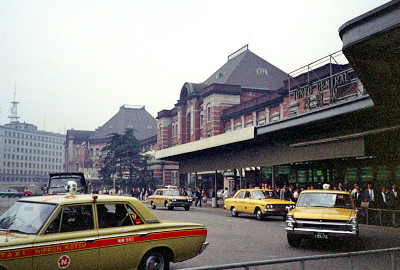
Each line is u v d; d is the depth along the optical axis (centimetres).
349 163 2588
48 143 18588
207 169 3806
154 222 718
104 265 639
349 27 1066
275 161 2734
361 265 539
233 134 2825
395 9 945
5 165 16138
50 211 613
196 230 771
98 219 652
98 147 11344
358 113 1789
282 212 2138
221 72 6228
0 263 530
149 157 7275
